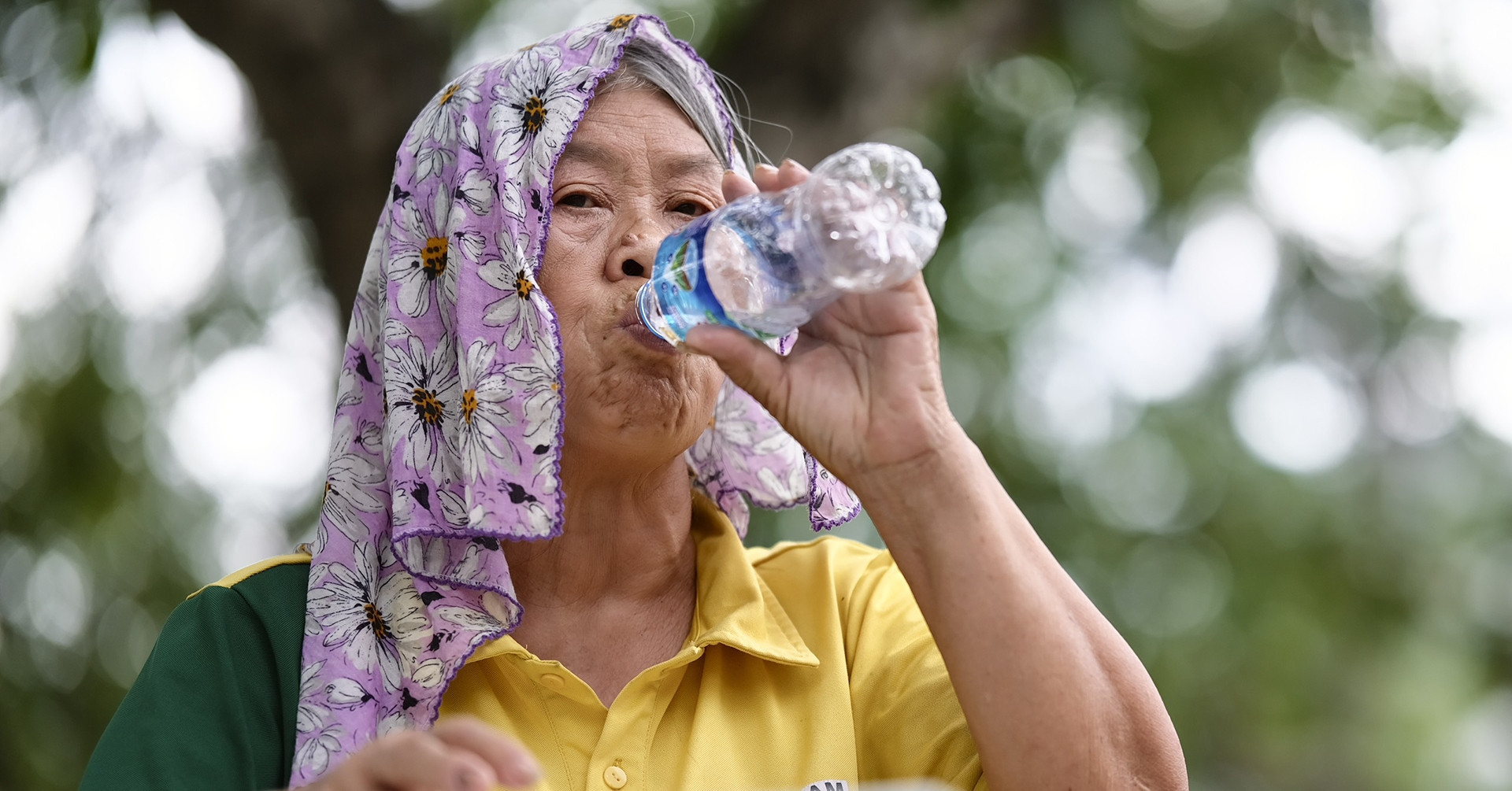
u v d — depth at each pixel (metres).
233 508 12.43
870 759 3.65
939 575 3.22
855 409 3.26
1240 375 17.44
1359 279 18.83
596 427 3.54
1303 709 16.81
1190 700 16.28
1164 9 12.55
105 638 11.88
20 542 11.81
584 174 3.66
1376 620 17.45
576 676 3.42
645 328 3.53
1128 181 14.09
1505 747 20.70
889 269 3.16
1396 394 20.28
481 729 2.61
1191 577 16.31
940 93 10.31
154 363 12.12
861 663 3.78
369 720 3.36
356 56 8.45
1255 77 13.09
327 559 3.51
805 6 8.95
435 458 3.50
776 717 3.57
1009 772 3.17
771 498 4.15
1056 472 15.33
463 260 3.51
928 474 3.23
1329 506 17.31
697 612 3.74
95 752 3.28
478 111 3.66
